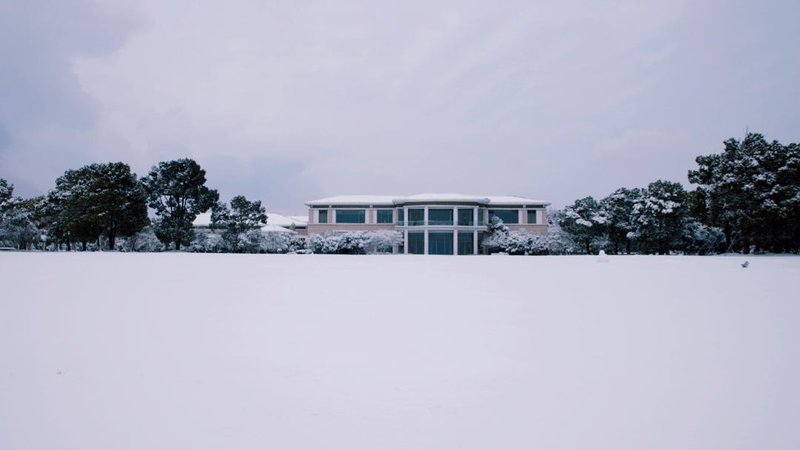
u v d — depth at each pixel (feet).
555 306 30.35
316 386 16.16
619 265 69.82
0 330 23.52
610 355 19.65
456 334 23.00
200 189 171.32
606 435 12.73
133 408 14.30
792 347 20.79
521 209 186.50
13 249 157.58
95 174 149.79
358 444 12.23
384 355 19.58
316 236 174.91
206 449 11.93
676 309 29.32
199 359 18.98
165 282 42.73
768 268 62.85
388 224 187.62
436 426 13.25
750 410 14.26
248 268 59.93
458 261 83.30
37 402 14.69
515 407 14.51
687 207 142.20
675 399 15.07
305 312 28.17
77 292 36.04
